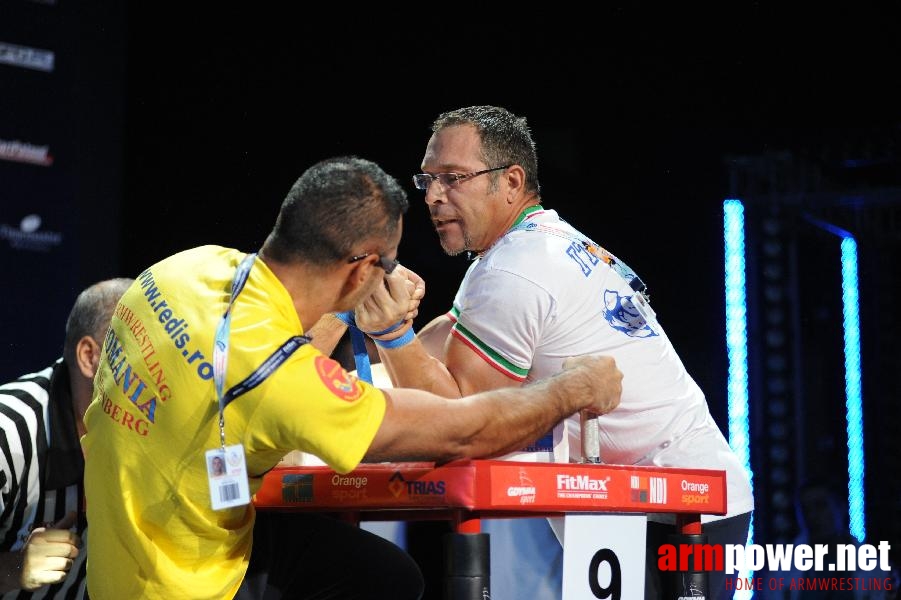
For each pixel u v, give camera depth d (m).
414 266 20.38
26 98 17.98
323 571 6.81
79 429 8.45
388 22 20.39
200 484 5.93
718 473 7.23
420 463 6.24
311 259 6.05
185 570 6.13
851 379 21.58
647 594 7.94
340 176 6.08
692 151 20.58
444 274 20.44
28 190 17.91
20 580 7.43
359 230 6.03
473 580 5.98
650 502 6.71
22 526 8.34
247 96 20.41
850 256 21.58
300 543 6.82
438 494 6.06
